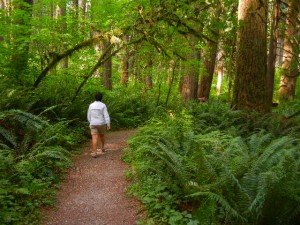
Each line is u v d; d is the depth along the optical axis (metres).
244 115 9.98
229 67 17.27
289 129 8.70
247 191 4.50
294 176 4.34
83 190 6.18
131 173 6.84
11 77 10.66
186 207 5.12
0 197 4.71
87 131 10.84
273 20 13.73
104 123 8.52
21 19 10.93
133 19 13.26
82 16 14.87
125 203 5.61
